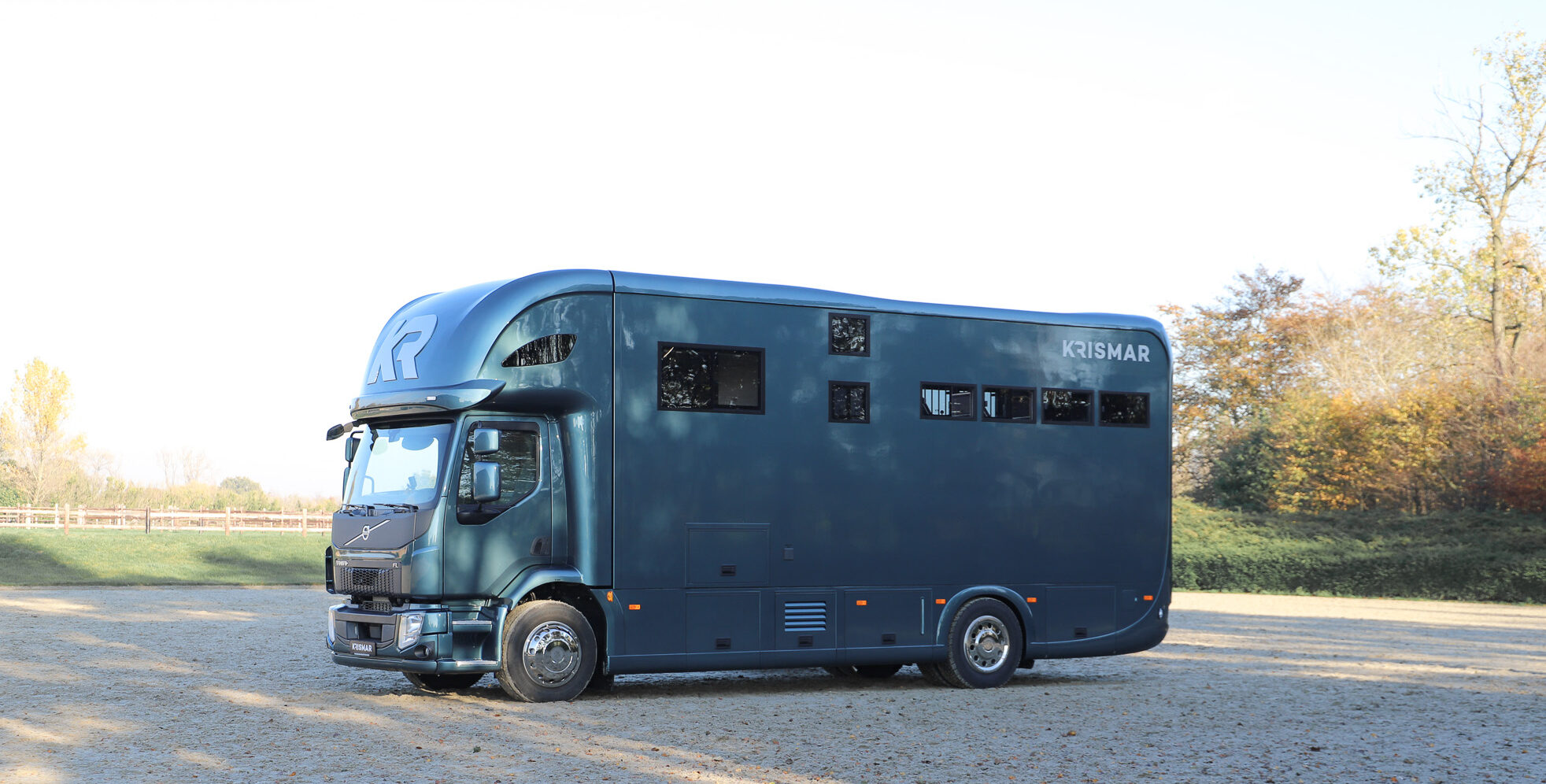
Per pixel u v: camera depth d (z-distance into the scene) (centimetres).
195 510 5759
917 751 970
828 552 1334
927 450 1396
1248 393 5269
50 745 958
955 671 1389
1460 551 3350
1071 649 1455
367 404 1274
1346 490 4106
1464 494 3812
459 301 1266
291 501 6606
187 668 1497
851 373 1364
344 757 911
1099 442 1494
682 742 994
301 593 3134
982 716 1182
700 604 1271
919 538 1383
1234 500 4478
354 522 1234
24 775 838
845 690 1402
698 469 1280
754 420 1309
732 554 1288
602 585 1232
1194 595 3606
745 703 1259
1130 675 1568
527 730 1046
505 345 1217
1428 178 4106
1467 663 1722
